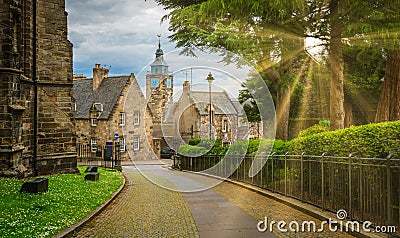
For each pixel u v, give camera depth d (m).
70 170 18.48
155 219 8.78
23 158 16.02
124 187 15.88
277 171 12.28
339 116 13.30
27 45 16.89
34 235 6.71
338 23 12.73
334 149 8.92
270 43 14.70
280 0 11.66
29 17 16.94
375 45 12.49
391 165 6.86
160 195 12.99
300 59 17.41
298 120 20.94
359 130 8.02
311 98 20.58
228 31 14.54
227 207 10.23
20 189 10.76
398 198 6.77
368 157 7.62
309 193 9.98
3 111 13.61
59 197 10.58
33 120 17.14
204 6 13.07
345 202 8.26
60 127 18.16
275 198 11.38
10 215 8.02
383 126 7.40
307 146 10.48
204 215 9.15
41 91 17.55
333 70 13.35
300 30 13.98
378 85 18.69
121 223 8.42
